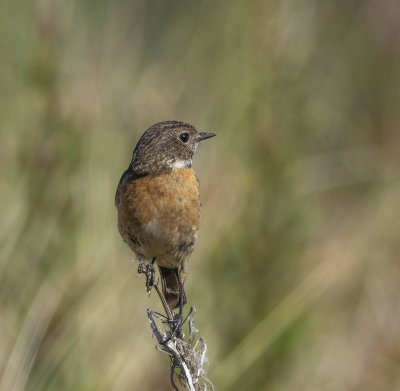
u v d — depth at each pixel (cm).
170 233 1105
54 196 1386
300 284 1452
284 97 1591
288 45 1609
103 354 1311
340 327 1562
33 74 1443
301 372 1409
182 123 1184
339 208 1817
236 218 1489
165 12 1722
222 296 1428
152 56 1695
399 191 1794
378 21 2042
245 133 1552
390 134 1958
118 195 1130
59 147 1412
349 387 1495
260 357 1387
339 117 1914
